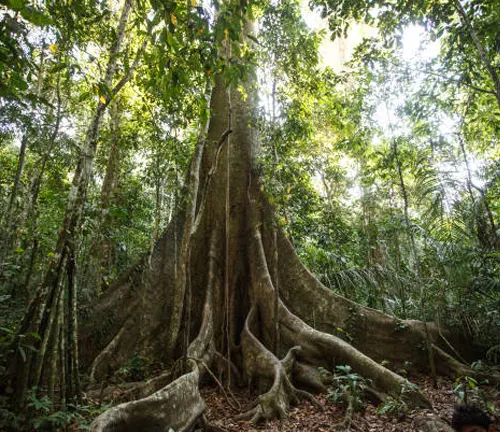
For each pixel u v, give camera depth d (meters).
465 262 7.17
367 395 5.97
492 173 7.77
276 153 8.64
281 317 7.63
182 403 4.73
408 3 6.93
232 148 9.49
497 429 2.43
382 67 8.07
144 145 10.08
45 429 3.92
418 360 7.34
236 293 8.42
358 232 11.57
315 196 10.92
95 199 11.30
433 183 7.35
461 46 7.06
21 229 8.70
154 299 7.87
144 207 12.13
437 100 8.27
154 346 7.48
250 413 5.50
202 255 8.67
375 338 7.59
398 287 9.95
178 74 4.06
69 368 4.69
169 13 3.45
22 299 7.91
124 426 3.90
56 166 9.25
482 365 6.84
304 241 10.87
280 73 9.07
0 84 3.66
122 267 11.66
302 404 5.97
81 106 10.01
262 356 6.68
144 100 7.88
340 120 10.89
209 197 9.13
